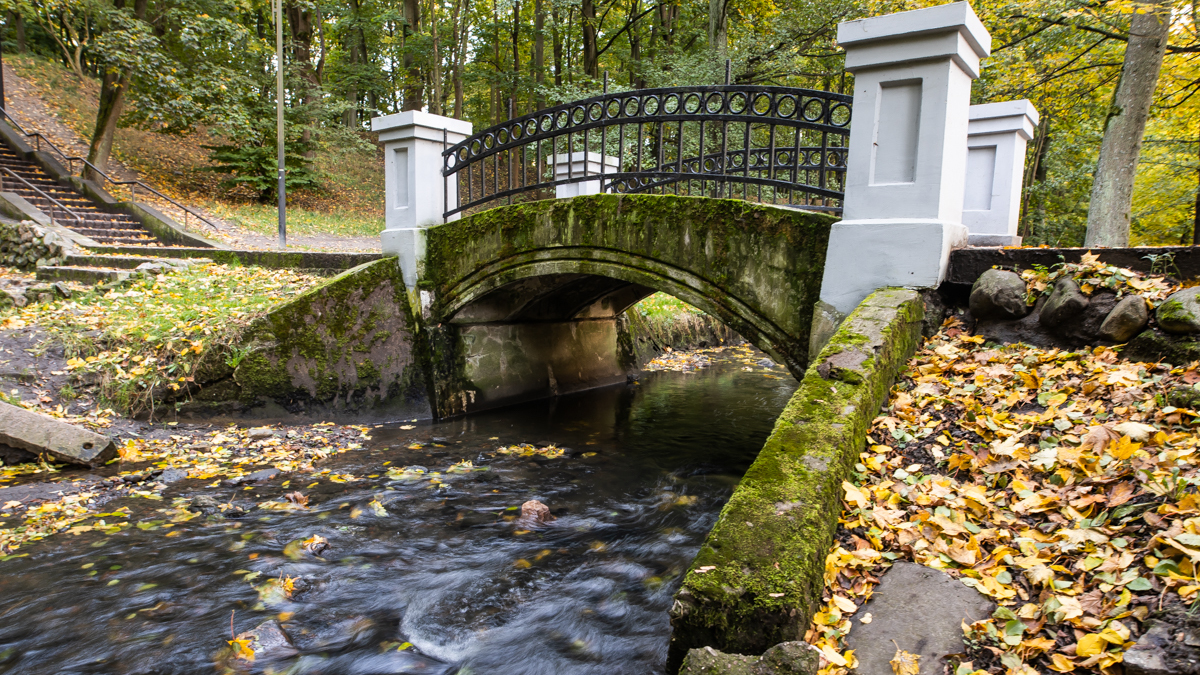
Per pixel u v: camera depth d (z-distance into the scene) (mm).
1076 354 3484
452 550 4180
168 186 18703
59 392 6332
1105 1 9438
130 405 6480
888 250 4258
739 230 5113
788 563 2350
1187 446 2600
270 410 6875
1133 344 3344
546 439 6914
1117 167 8984
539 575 3846
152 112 15883
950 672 2064
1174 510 2309
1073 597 2199
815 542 2453
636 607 3486
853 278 4418
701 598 2314
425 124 7352
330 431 6766
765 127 13516
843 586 2486
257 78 18625
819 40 15617
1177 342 3152
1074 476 2709
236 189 20281
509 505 4969
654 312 12734
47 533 4191
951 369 3736
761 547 2436
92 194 14930
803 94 4766
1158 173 15133
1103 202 9102
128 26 14797
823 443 2939
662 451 6555
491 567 3945
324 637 3184
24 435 5254
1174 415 2803
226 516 4570
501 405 8391
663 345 12688
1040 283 3869
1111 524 2436
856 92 4383
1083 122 16391
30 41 27344
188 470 5426
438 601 3539
